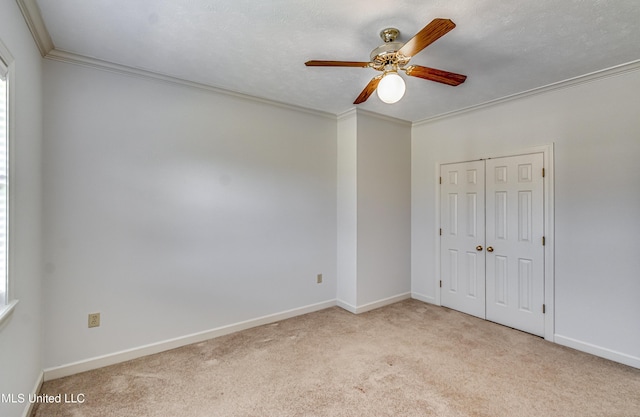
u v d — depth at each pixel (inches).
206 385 88.4
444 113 150.2
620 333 101.5
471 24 76.5
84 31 80.0
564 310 113.8
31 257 78.1
